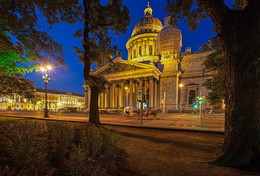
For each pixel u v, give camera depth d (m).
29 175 3.18
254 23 5.08
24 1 6.72
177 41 57.25
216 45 11.42
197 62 56.22
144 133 11.47
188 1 8.37
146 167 4.84
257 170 4.44
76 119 21.98
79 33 12.36
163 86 55.34
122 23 12.36
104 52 13.20
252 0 5.24
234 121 5.35
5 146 4.32
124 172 4.46
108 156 4.57
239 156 4.96
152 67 48.97
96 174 3.56
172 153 6.40
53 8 8.10
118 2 11.82
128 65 54.25
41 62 9.23
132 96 55.78
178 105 54.78
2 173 3.04
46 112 25.80
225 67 6.00
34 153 3.94
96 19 12.60
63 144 4.72
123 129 13.57
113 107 54.09
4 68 8.97
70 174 3.46
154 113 23.75
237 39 5.38
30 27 7.27
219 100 13.06
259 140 4.75
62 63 9.18
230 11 5.81
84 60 13.26
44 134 6.59
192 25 10.22
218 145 7.78
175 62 56.03
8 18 6.35
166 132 12.01
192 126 14.93
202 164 5.08
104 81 13.15
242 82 5.21
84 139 5.59
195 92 53.25
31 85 9.91
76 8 9.52
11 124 8.23
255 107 4.96
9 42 7.40
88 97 66.88
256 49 5.03
